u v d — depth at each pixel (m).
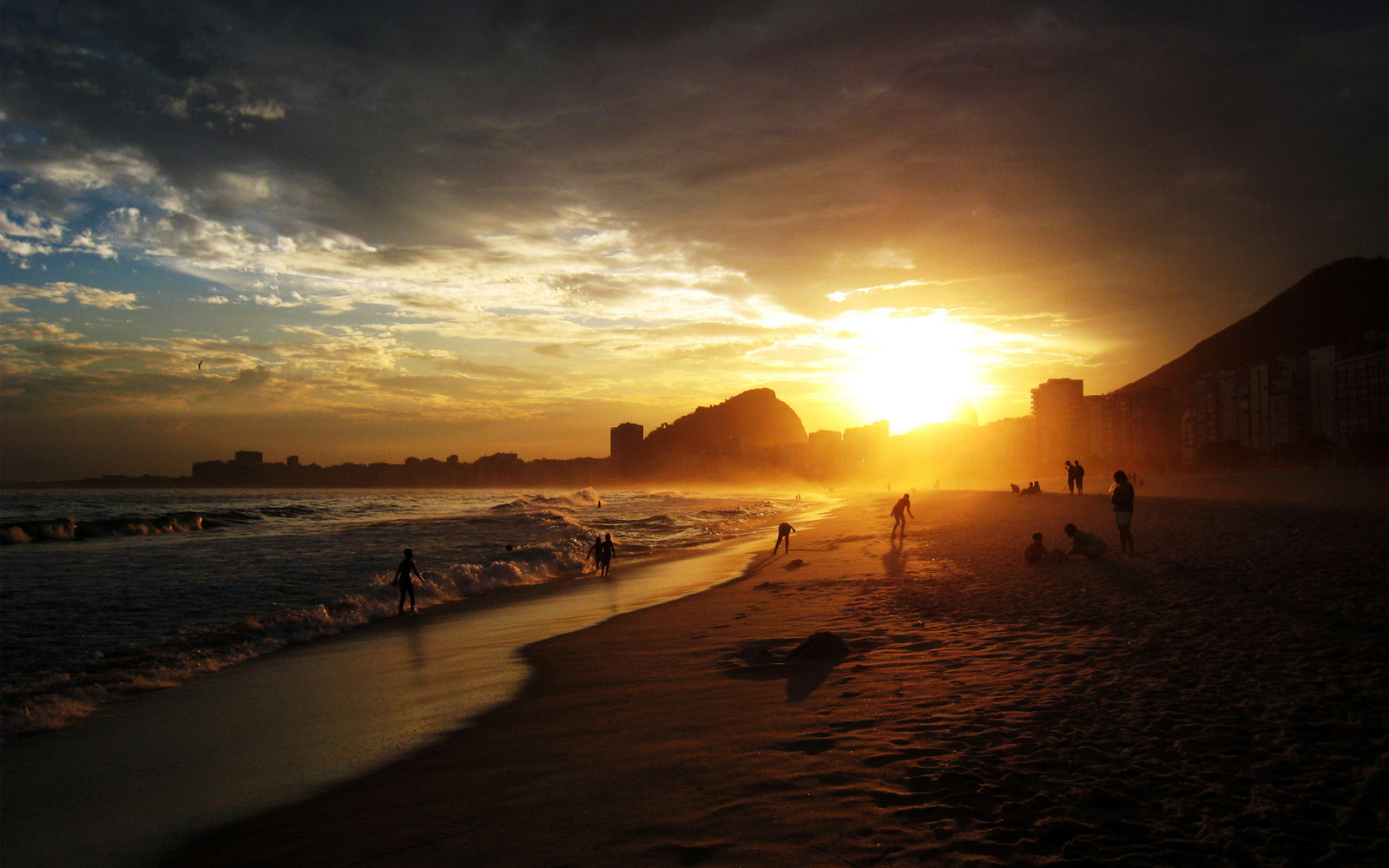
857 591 12.98
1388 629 7.09
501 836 4.24
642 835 4.05
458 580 18.36
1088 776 4.39
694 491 195.62
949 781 4.44
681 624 11.39
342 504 88.25
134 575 21.38
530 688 7.99
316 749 6.50
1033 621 9.08
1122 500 14.71
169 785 5.91
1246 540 14.74
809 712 6.07
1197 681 6.06
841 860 3.60
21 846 4.86
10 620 14.52
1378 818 3.69
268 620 13.35
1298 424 132.88
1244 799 3.98
